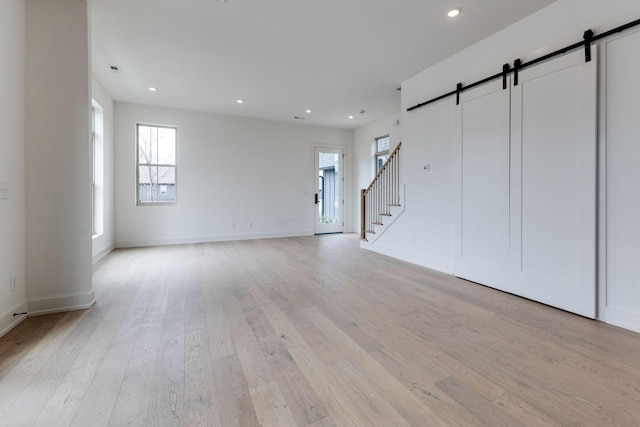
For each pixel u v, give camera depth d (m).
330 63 4.04
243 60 3.95
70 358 1.88
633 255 2.25
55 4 2.57
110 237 5.46
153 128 6.04
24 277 2.51
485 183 3.34
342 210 8.08
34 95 2.53
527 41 2.94
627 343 2.07
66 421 1.35
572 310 2.59
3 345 2.04
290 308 2.73
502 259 3.18
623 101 2.28
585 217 2.48
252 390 1.58
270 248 5.82
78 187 2.67
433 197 4.13
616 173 2.32
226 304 2.83
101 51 3.69
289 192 7.36
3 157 2.23
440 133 3.98
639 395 1.53
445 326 2.36
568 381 1.65
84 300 2.71
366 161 7.65
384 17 2.99
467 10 2.86
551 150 2.71
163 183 6.15
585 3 2.49
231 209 6.74
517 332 2.25
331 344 2.07
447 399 1.51
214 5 2.81
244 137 6.82
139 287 3.34
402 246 4.79
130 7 2.82
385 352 1.97
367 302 2.89
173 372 1.74
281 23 3.10
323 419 1.38
